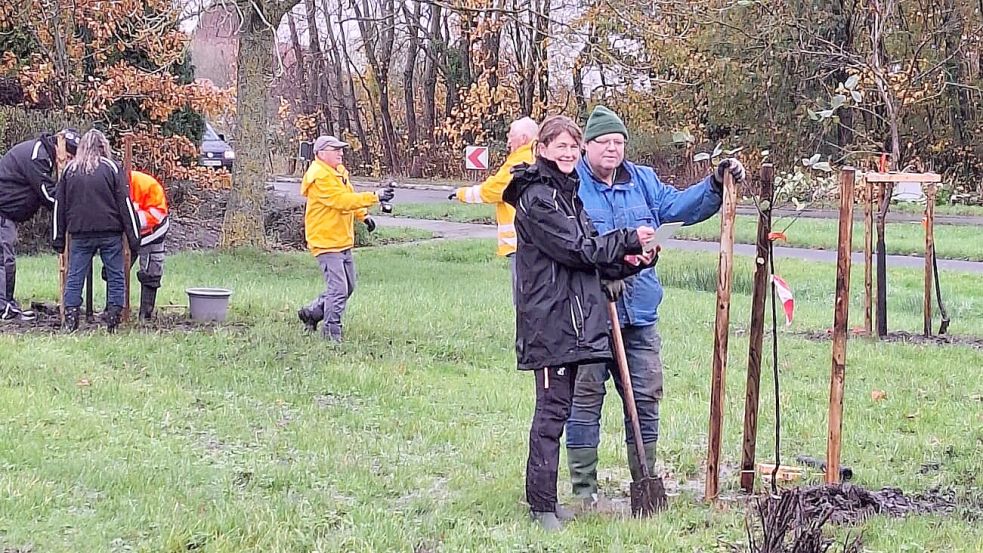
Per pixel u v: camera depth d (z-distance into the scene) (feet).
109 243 32.07
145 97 70.18
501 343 33.37
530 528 16.10
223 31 59.52
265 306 39.37
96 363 27.84
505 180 28.37
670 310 42.75
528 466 16.55
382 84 167.63
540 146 16.10
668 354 32.37
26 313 34.68
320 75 172.86
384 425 22.98
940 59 90.58
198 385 26.14
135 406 23.73
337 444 21.12
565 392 16.26
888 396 26.99
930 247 37.24
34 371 26.17
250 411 23.68
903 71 78.79
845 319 17.93
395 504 17.61
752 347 18.06
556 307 15.87
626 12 66.44
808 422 23.85
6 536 15.17
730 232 17.16
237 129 58.29
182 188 76.59
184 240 66.39
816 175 29.91
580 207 16.29
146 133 72.84
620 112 118.83
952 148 103.50
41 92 67.82
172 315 36.06
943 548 15.40
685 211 17.84
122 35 70.90
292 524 15.87
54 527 15.65
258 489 17.97
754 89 98.53
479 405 25.17
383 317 37.09
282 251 64.69
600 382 17.93
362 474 19.02
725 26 85.46
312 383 26.63
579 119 125.70
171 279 46.50
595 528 16.15
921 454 21.57
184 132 77.66
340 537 15.46
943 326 37.50
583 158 17.72
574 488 18.15
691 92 109.91
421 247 71.92
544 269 15.88
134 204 32.65
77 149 31.65
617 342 16.78
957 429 23.71
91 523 15.80
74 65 68.39
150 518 16.06
